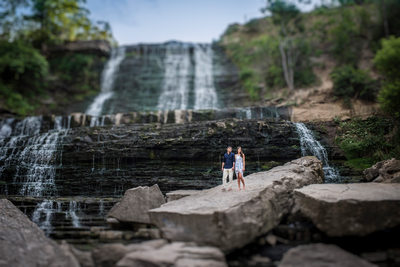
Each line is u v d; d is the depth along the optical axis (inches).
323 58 997.2
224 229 242.1
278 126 544.4
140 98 991.6
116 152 512.4
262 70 1043.9
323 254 230.8
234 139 521.7
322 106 706.2
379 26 981.2
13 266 225.6
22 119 714.2
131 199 313.9
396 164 394.9
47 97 997.2
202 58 1314.0
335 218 258.5
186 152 508.1
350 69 795.4
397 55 615.2
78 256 241.4
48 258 240.2
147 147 514.0
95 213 383.9
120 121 686.5
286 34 965.8
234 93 975.6
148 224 296.7
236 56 1248.8
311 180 390.0
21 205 402.6
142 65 1255.5
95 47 1157.7
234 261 237.9
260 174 422.6
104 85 1131.3
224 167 353.7
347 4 1225.4
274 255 247.8
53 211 382.0
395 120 568.1
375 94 709.3
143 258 215.5
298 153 510.3
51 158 524.1
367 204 256.5
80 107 941.2
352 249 258.1
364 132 553.3
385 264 226.8
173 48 1366.9
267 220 280.1
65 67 1166.3
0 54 920.3
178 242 258.1
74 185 479.5
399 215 256.1
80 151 521.0
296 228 284.4
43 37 1130.7
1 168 510.9
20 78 964.0
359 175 467.5
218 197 316.8
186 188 454.9
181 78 1138.0
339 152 518.6
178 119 674.8
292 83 876.6
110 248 240.5
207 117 673.6
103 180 476.1
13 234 285.7
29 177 501.4
